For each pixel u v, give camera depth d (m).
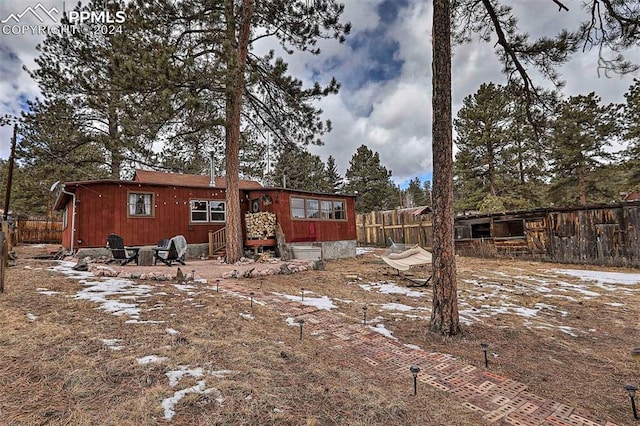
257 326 3.89
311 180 33.34
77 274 6.79
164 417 1.97
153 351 2.89
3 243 4.93
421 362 3.19
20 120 14.11
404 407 2.30
